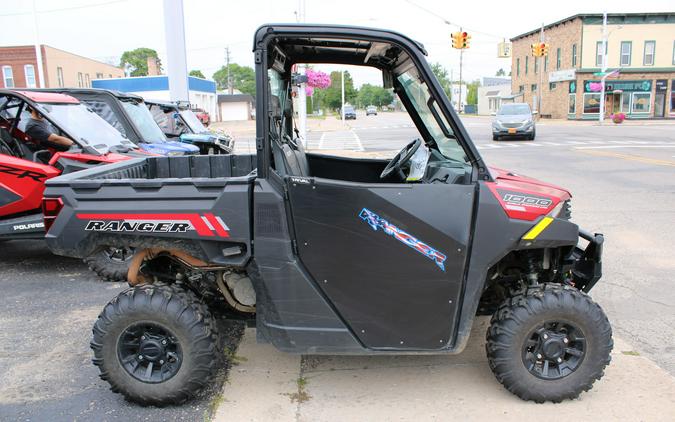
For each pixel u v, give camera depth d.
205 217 3.24
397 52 3.56
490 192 3.20
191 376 3.34
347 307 3.28
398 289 3.26
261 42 3.15
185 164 5.16
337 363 4.04
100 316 3.36
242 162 5.27
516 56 59.69
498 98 73.06
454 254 3.21
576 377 3.35
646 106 46.81
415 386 3.69
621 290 5.55
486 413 3.35
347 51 3.88
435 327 3.31
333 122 44.16
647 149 19.69
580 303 3.28
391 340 3.33
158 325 3.32
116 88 48.59
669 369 3.92
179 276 3.73
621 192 10.80
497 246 3.21
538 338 3.35
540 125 40.00
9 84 43.88
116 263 5.91
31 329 4.74
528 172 13.77
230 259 3.32
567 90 47.84
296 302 3.27
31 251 7.33
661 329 4.63
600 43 45.56
